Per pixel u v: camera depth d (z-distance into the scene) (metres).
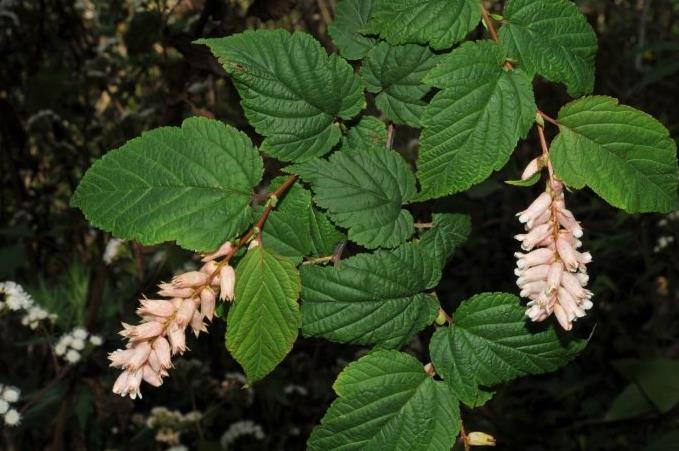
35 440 1.17
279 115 0.41
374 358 0.41
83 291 1.00
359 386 0.41
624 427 1.29
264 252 0.40
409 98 0.43
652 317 1.37
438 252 0.43
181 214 0.40
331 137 0.42
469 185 0.40
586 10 1.60
